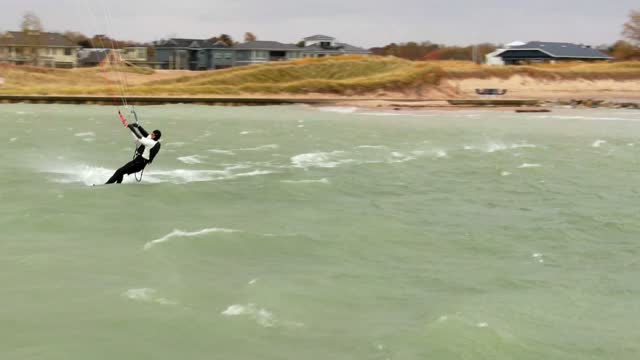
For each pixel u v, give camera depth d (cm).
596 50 15700
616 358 1101
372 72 10450
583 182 2758
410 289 1416
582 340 1166
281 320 1228
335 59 10719
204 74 10219
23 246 1619
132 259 1544
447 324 1206
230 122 5491
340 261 1598
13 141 3719
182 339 1139
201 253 1609
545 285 1463
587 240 1853
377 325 1217
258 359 1077
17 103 7369
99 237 1719
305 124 5438
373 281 1460
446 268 1571
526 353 1106
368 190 2498
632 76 11888
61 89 8419
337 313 1270
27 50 13000
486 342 1139
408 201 2319
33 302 1273
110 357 1068
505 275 1530
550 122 6072
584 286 1460
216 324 1201
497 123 5897
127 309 1252
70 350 1087
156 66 14050
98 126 4838
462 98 9638
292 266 1547
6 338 1122
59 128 4603
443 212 2158
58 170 2722
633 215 2150
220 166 2964
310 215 2056
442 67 11300
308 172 2852
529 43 15538
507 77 11106
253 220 1961
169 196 2234
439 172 2953
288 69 10238
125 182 2444
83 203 2080
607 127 5584
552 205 2295
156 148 2355
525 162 3303
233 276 1460
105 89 8388
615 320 1262
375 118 6291
